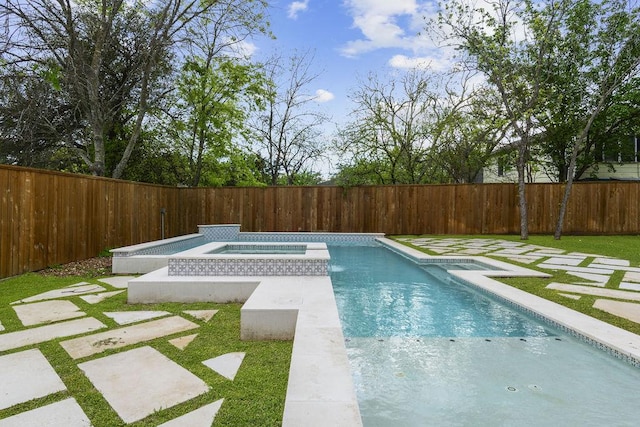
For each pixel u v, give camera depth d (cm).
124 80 989
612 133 1223
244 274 412
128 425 158
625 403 196
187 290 371
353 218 1095
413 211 1086
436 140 1314
